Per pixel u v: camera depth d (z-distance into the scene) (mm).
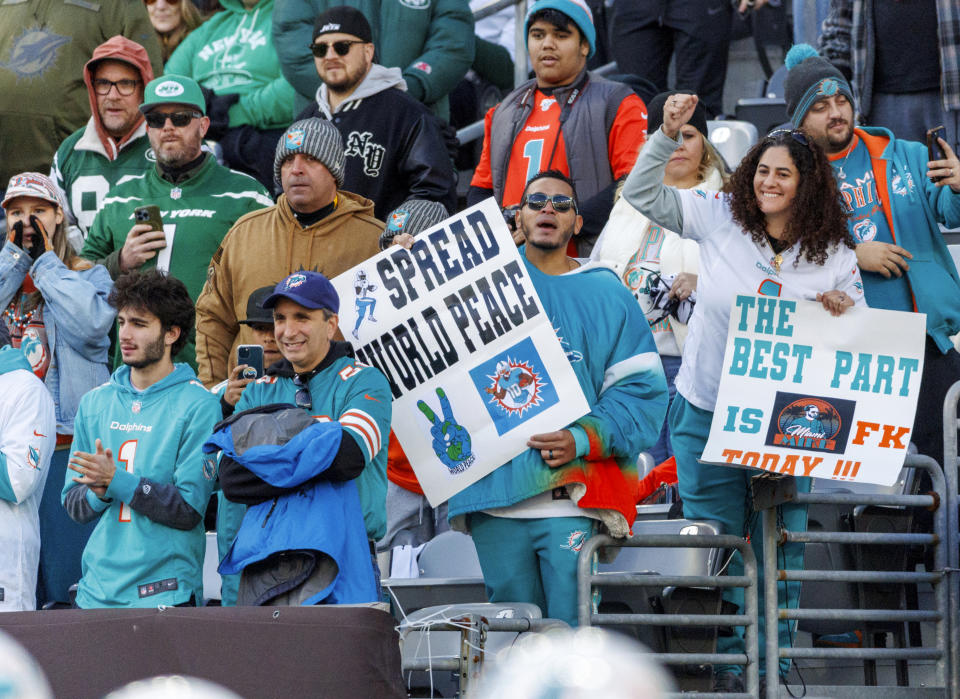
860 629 21797
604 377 20328
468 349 20219
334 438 17547
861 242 23875
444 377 20234
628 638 19250
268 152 32500
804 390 19562
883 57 29625
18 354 21359
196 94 27547
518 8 34750
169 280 20094
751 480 19938
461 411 20094
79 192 29938
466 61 32281
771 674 19656
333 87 28781
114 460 19516
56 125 32781
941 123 29438
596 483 19500
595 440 19438
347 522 17734
